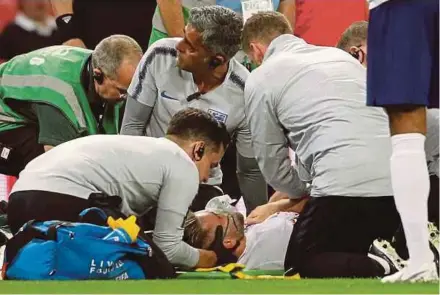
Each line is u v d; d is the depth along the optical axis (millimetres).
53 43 26797
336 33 26141
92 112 20328
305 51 17391
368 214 16156
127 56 19625
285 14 24844
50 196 15445
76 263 14547
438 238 16062
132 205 15836
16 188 15844
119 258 14727
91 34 26828
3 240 19062
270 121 17062
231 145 22172
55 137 19984
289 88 16797
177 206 15594
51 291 12344
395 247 16500
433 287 12617
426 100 13906
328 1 26078
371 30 14203
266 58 17688
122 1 26844
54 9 26641
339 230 16219
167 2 23234
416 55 13898
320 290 12289
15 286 13211
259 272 17062
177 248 15727
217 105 19547
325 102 16500
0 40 26766
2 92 20797
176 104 19594
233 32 18703
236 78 19594
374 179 16078
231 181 22500
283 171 17547
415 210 13680
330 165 16219
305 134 16609
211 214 17109
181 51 18797
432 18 13984
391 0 14031
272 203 18766
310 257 16219
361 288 12539
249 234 17922
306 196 18172
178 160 15664
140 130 20094
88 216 15148
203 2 23672
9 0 26859
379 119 16391
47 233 14727
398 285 13023
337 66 16891
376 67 14102
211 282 13953
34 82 20234
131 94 19641
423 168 13773
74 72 20188
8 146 21125
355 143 16188
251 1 22922
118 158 15695
